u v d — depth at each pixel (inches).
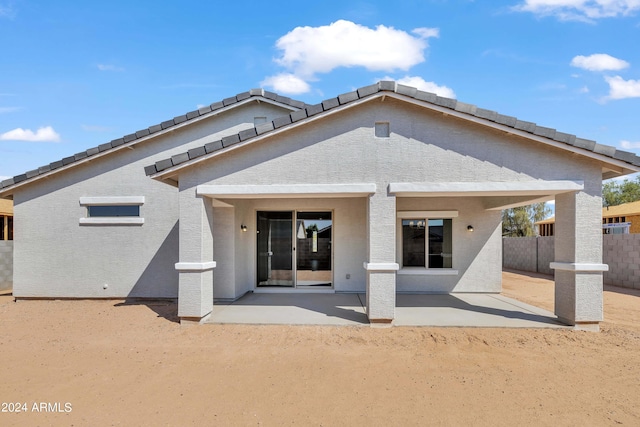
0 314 370.0
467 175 309.6
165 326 316.5
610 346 267.1
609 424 165.9
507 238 927.0
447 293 470.9
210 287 335.0
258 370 225.3
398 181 311.9
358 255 468.4
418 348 262.5
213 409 178.4
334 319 328.2
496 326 306.8
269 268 485.1
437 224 482.0
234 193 317.1
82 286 440.1
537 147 307.6
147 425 164.4
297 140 317.7
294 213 483.2
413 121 313.9
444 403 184.4
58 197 445.7
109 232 441.7
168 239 439.2
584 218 303.6
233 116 460.8
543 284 604.1
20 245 444.5
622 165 290.4
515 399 188.9
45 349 263.0
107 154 444.1
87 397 190.9
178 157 313.0
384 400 187.3
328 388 200.8
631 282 552.7
